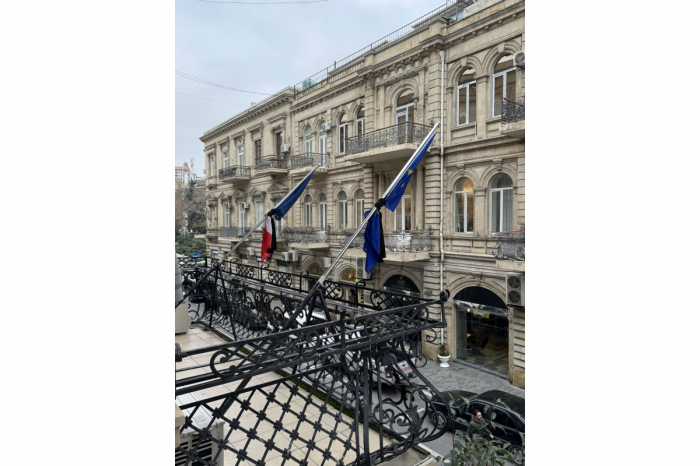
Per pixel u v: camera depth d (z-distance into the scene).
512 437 7.52
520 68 11.31
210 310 8.31
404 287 15.36
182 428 2.82
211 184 29.83
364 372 3.76
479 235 12.83
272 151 23.34
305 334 3.25
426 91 14.14
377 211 5.06
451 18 13.98
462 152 13.17
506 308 12.18
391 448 3.94
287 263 21.06
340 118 18.55
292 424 4.76
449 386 11.62
